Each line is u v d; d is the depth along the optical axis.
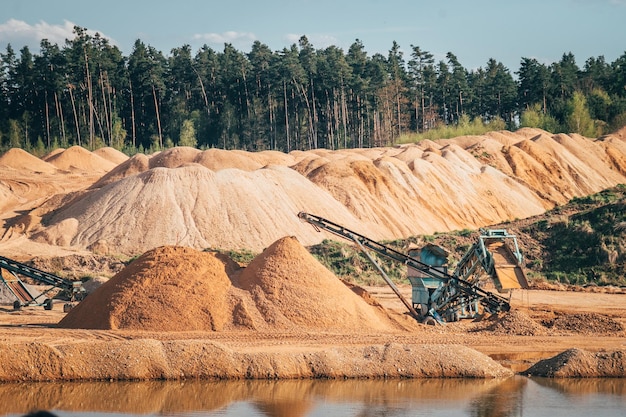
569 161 127.25
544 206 115.25
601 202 81.25
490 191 109.56
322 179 93.19
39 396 26.59
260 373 30.05
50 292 52.84
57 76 159.12
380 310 42.22
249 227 75.38
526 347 37.25
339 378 30.34
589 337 40.28
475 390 28.66
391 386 29.20
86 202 78.38
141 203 75.81
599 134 164.00
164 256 39.03
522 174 120.81
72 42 161.12
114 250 71.44
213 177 79.19
